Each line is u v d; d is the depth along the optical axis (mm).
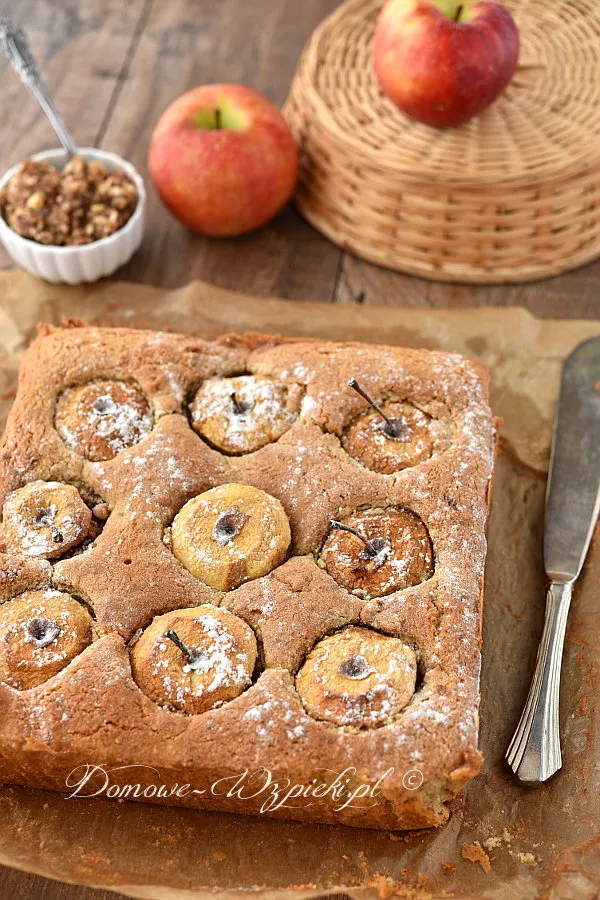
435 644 720
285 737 697
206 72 1035
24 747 698
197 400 796
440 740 697
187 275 940
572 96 929
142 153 996
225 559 739
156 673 710
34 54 1045
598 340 872
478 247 917
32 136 1001
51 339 818
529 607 802
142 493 759
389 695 704
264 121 912
